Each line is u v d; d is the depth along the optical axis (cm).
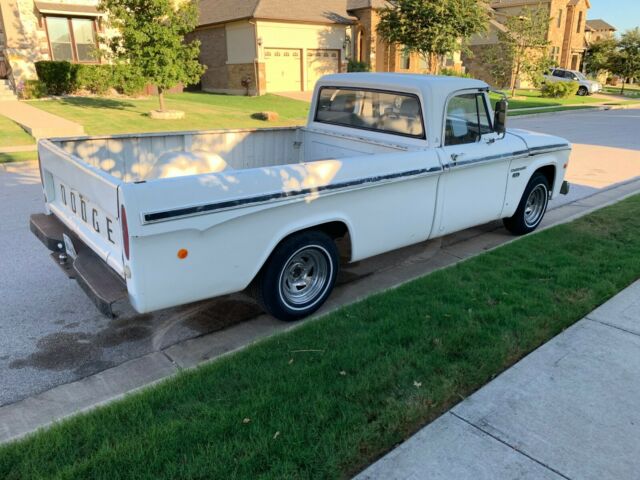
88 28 2041
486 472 259
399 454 269
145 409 289
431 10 2406
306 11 2723
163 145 516
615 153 1289
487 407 306
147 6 1477
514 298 435
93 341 388
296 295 415
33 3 1889
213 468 248
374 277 511
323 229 426
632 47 4422
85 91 2084
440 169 471
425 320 394
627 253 546
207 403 295
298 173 373
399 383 318
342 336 372
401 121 505
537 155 595
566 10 4362
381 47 2994
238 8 2656
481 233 654
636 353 364
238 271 360
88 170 347
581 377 336
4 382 334
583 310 422
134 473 244
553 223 693
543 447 276
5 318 418
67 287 476
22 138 1277
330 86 577
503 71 3378
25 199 780
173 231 316
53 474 244
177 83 1603
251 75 2642
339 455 260
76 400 316
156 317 425
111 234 339
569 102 3177
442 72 2881
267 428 275
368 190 421
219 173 337
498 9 4134
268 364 335
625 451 275
